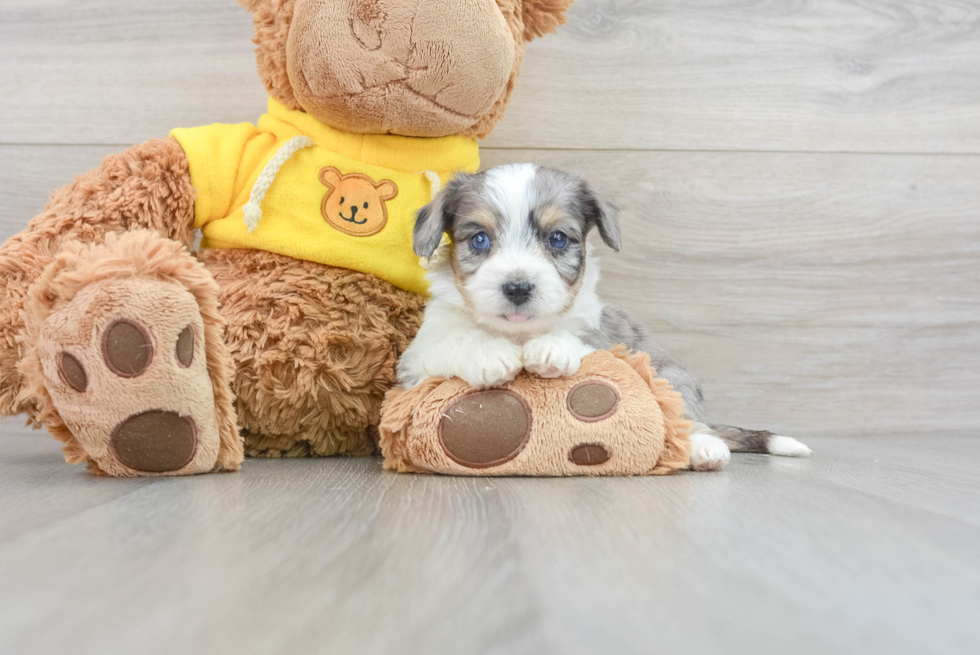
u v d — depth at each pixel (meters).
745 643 0.29
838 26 0.82
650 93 0.82
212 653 0.28
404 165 0.68
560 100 0.81
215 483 0.54
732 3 0.82
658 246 0.82
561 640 0.29
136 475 0.56
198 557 0.40
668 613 0.32
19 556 0.40
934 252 0.83
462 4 0.63
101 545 0.42
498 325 0.63
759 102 0.82
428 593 0.35
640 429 0.58
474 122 0.68
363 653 0.28
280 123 0.68
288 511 0.47
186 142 0.66
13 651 0.28
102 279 0.54
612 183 0.82
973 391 0.83
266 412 0.65
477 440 0.57
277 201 0.66
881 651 0.29
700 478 0.57
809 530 0.44
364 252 0.66
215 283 0.57
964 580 0.38
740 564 0.40
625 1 0.81
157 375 0.54
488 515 0.47
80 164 0.80
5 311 0.60
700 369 0.83
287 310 0.65
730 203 0.82
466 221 0.65
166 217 0.65
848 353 0.83
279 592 0.35
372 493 0.51
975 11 0.82
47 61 0.80
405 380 0.63
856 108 0.83
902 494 0.52
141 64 0.80
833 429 0.83
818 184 0.82
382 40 0.62
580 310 0.67
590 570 0.39
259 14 0.67
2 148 0.80
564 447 0.57
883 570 0.39
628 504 0.49
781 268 0.83
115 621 0.31
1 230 0.80
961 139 0.83
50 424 0.55
